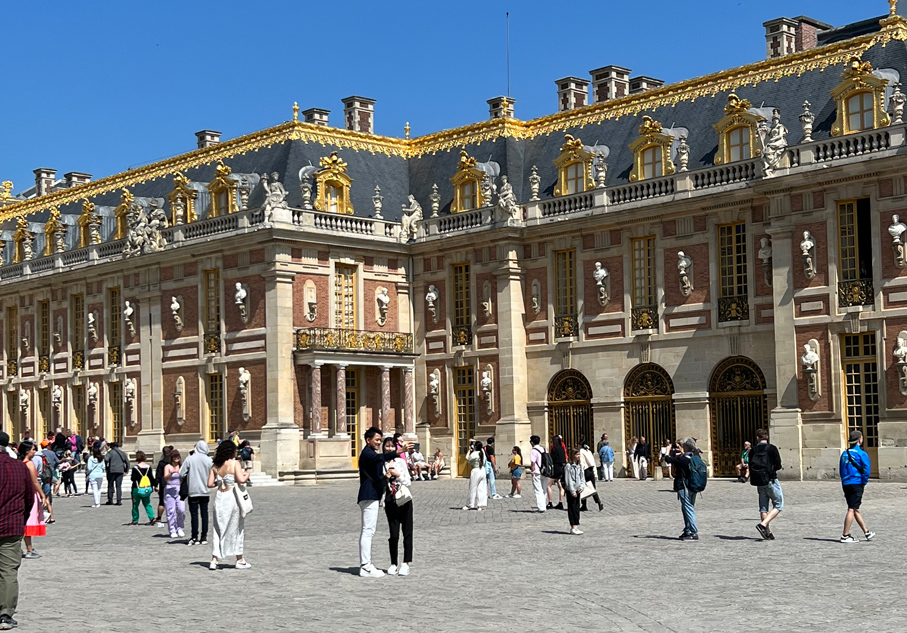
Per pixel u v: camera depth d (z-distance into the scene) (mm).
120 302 69562
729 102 53812
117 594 21750
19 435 76188
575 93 67062
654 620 18234
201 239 63906
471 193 63344
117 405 70062
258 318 61219
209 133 76062
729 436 53156
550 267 59438
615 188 56938
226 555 25094
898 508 35844
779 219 50469
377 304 63781
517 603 19953
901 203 47344
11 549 18328
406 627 18047
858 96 49750
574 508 30828
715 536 29281
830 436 48750
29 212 82188
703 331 53875
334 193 63656
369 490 23516
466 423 62594
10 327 77250
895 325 47375
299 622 18594
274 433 59688
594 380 57688
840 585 21094
